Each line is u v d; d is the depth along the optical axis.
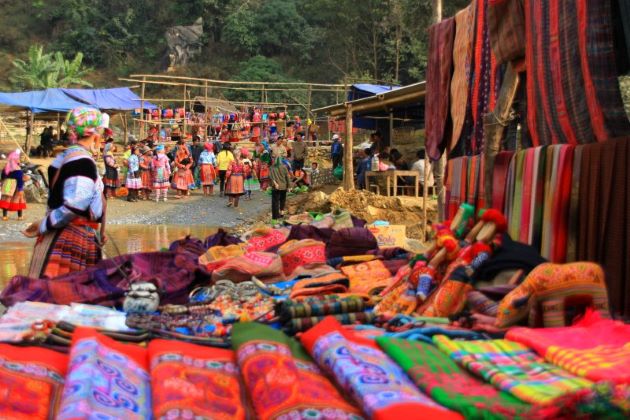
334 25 49.56
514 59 5.28
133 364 2.90
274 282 5.54
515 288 3.54
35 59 51.25
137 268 4.96
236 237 7.31
